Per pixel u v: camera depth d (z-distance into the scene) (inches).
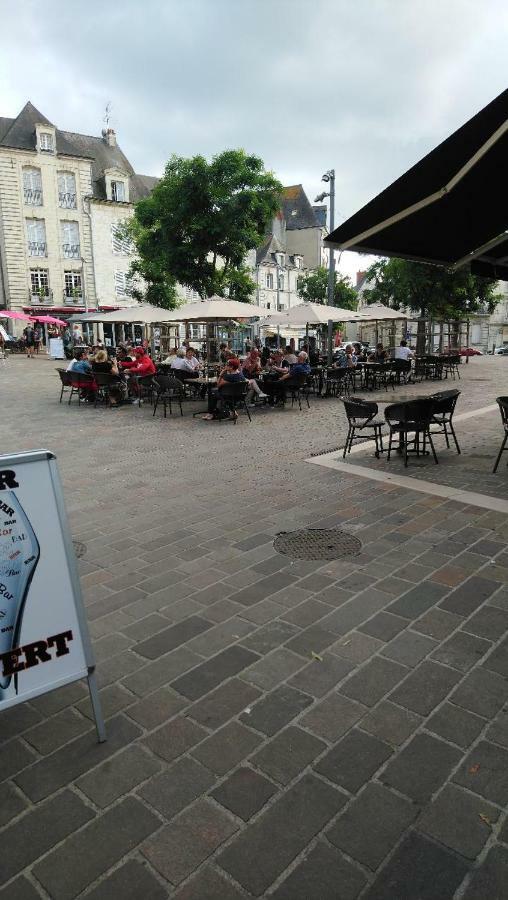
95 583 165.8
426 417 290.8
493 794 88.9
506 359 1299.2
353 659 124.7
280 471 287.7
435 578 162.6
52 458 95.3
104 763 97.7
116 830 84.5
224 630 138.2
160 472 292.0
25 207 1519.4
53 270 1576.0
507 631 134.3
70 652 97.5
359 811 86.4
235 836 82.9
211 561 178.5
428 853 79.5
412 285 1016.2
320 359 737.6
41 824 85.9
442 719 105.5
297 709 109.3
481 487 250.5
